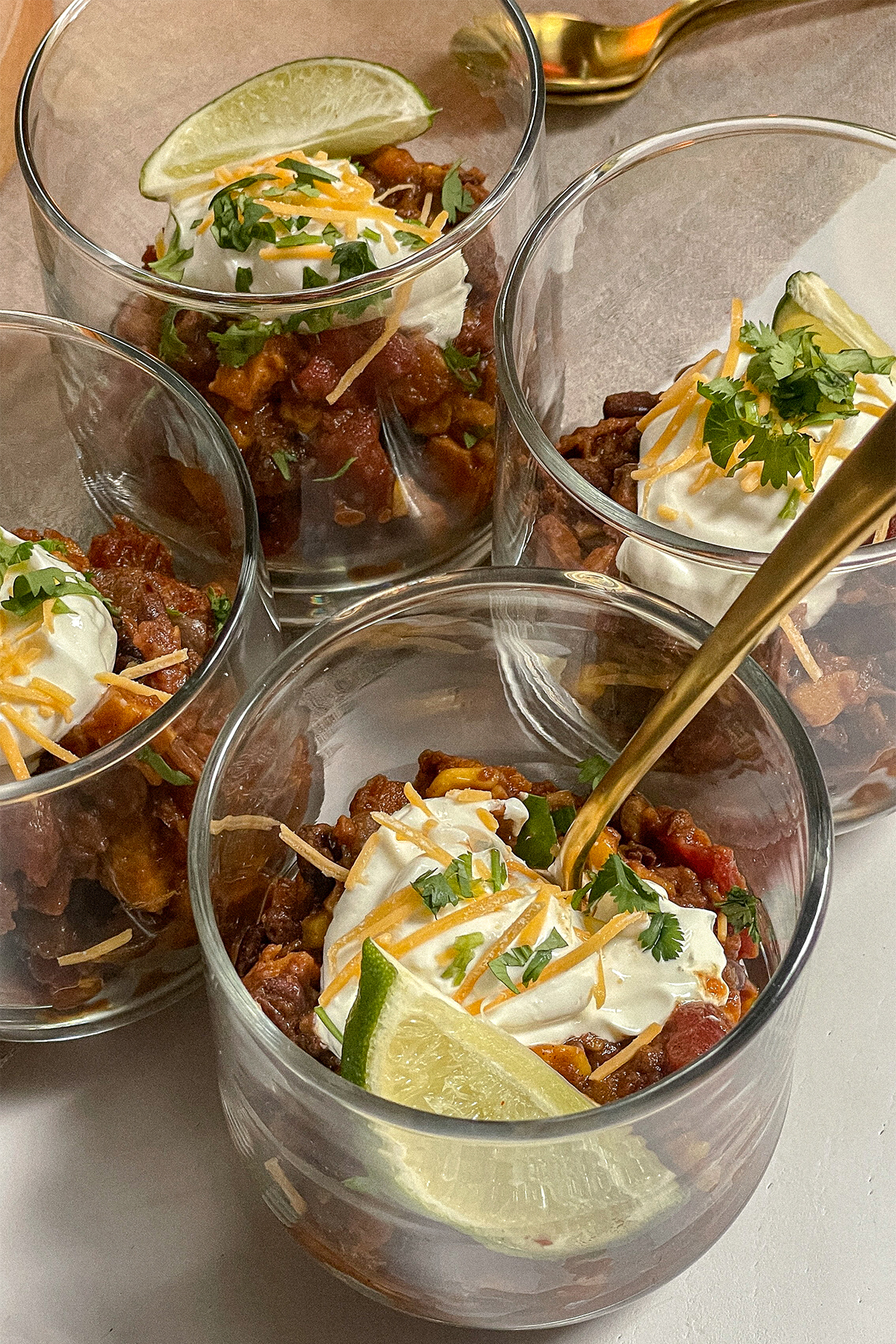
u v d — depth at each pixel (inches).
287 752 19.7
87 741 20.1
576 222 21.7
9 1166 20.1
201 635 20.9
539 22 26.1
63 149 23.1
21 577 20.1
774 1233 19.8
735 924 19.4
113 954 19.8
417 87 23.1
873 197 22.4
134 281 20.9
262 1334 19.4
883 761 20.3
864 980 20.8
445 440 21.5
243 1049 18.1
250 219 21.3
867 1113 20.2
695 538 19.9
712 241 22.8
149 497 21.8
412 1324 19.4
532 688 20.3
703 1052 18.4
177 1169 20.1
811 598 19.3
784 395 20.8
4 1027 20.1
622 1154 17.6
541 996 18.7
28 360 21.7
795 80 26.0
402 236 21.8
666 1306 19.5
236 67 24.0
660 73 26.2
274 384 20.9
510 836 19.8
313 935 19.6
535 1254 17.9
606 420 22.0
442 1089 18.2
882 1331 19.3
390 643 19.7
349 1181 18.0
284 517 21.5
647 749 18.7
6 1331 19.5
